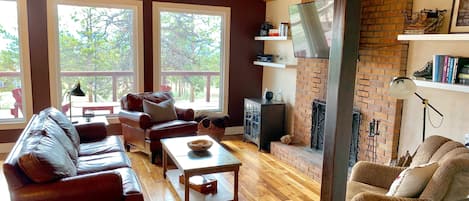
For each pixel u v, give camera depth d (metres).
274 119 5.20
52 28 4.77
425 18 3.01
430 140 2.64
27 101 4.78
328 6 3.82
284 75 5.42
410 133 3.43
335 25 2.12
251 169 4.26
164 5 5.32
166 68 5.59
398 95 2.70
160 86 5.55
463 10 2.85
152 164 4.35
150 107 4.68
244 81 6.07
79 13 4.96
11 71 4.73
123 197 2.40
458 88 2.68
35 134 2.63
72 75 5.07
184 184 3.23
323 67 4.34
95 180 2.29
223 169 3.11
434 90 3.17
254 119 5.32
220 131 5.31
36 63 4.77
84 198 2.25
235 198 3.24
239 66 5.98
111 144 3.65
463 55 2.88
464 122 2.92
